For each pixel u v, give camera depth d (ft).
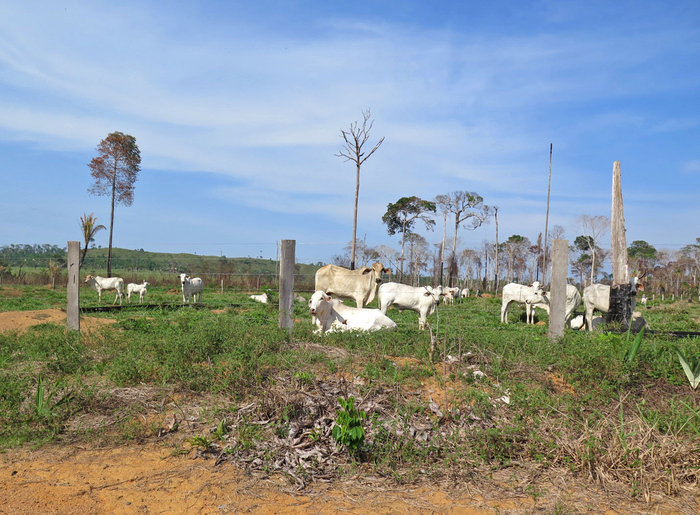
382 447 16.25
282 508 13.04
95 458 15.43
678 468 15.37
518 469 15.79
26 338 29.50
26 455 15.53
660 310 77.87
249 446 15.96
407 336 29.09
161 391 20.03
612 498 14.14
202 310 48.52
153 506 12.86
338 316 32.09
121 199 143.13
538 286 54.03
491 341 27.17
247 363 21.26
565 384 22.08
